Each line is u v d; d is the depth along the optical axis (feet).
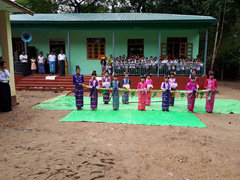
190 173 11.50
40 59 45.60
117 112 24.44
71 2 95.61
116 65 43.04
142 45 49.67
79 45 50.21
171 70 42.55
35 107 26.76
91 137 16.66
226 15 56.03
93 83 25.16
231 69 70.49
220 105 29.32
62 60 44.24
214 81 24.54
